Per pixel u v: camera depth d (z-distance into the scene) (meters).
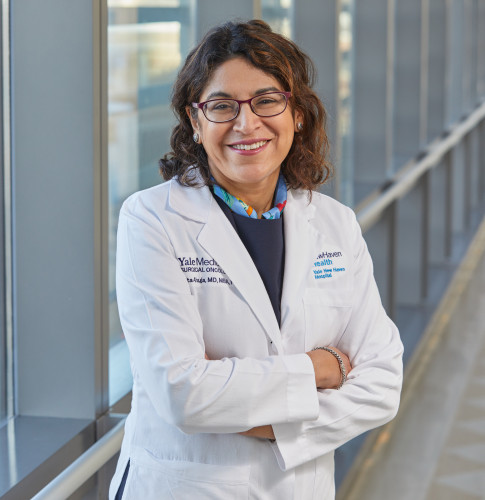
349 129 4.62
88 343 1.96
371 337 1.58
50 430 1.92
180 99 1.49
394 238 4.78
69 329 1.95
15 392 1.99
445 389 4.59
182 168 1.54
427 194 5.54
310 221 1.60
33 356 1.97
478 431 4.08
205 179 1.52
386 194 4.00
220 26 1.44
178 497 1.47
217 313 1.47
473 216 8.31
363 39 4.54
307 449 1.47
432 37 6.46
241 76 1.40
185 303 1.44
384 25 4.50
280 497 1.49
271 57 1.40
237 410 1.39
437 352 5.14
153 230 1.46
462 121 7.82
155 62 2.38
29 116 1.87
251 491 1.47
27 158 1.89
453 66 7.89
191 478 1.46
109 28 2.12
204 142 1.45
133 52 2.25
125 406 2.10
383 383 1.52
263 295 1.48
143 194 1.52
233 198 1.51
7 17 1.84
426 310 5.52
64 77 1.84
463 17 7.87
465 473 3.67
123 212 1.50
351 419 1.49
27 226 1.92
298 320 1.52
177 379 1.38
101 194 1.92
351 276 1.59
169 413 1.39
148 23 2.32
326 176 1.63
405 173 4.62
